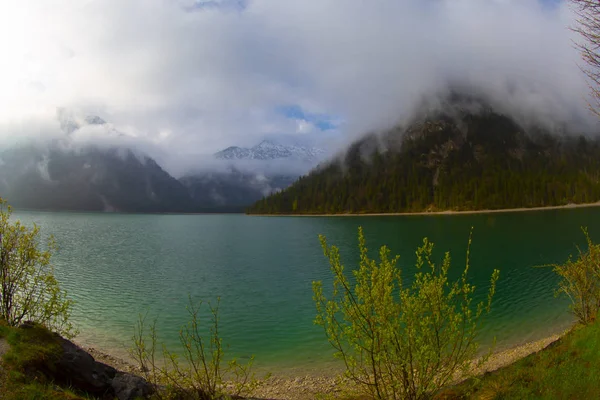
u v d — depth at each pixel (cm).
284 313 2769
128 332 2359
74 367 1130
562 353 1215
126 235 10856
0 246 1381
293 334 2311
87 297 3316
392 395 768
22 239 1424
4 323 1215
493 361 1664
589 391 913
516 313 2506
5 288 1391
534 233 8075
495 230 9181
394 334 712
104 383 1187
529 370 1156
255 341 2198
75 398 964
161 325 2514
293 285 3781
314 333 2319
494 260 4738
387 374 768
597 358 1060
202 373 1152
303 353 2008
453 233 8956
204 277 4297
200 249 7262
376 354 733
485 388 1115
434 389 774
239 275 4406
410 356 715
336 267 734
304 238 9488
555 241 6556
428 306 726
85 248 7438
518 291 3105
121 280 4131
